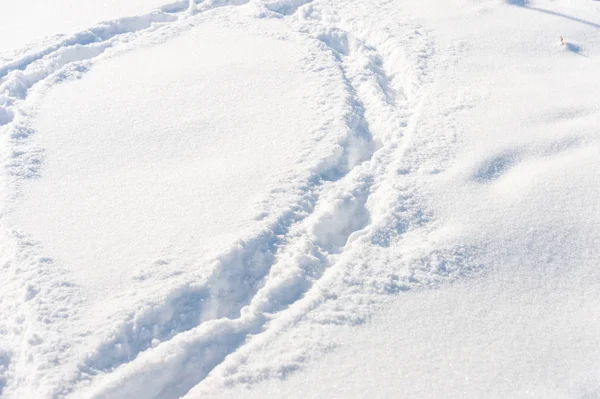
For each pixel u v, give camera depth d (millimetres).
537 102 4887
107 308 3436
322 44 6227
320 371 3020
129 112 5312
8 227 4070
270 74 5734
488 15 6359
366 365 3029
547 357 3014
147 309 3416
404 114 5020
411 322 3244
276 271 3697
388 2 6930
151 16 7094
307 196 4258
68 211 4227
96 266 3740
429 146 4555
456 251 3641
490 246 3666
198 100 5418
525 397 2822
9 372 3207
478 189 4113
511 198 3994
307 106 5223
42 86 5836
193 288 3570
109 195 4367
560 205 3895
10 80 5883
